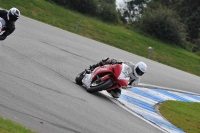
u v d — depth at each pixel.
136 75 39.50
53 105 31.03
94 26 156.50
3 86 31.75
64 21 149.25
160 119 41.06
